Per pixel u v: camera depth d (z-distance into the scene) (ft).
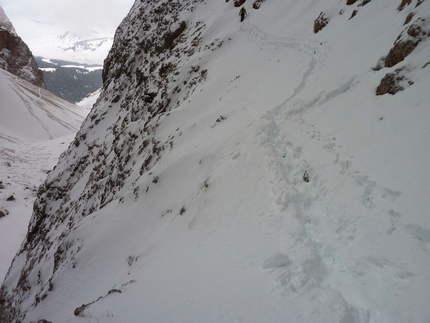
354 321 14.85
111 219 53.93
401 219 17.94
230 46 87.92
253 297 18.24
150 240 40.01
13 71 502.79
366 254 17.25
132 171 72.38
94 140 132.57
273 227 24.23
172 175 49.88
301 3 84.74
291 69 53.42
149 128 78.95
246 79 63.67
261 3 103.09
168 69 104.12
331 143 28.73
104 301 27.09
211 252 26.03
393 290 14.97
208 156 45.14
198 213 35.53
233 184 34.99
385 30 40.57
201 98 71.05
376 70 34.88
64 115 398.01
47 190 126.93
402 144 22.54
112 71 158.51
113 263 44.29
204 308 18.98
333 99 35.96
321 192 24.72
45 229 106.73
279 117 40.45
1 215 148.87
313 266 18.80
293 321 15.65
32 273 75.25
